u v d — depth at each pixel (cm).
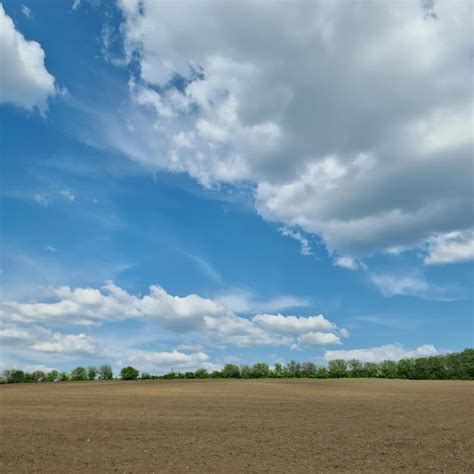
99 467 1184
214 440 1642
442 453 1452
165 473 1138
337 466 1256
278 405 3150
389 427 2055
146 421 2155
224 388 5350
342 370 10369
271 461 1302
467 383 6588
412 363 9850
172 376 10219
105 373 10144
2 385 6694
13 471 1126
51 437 1633
